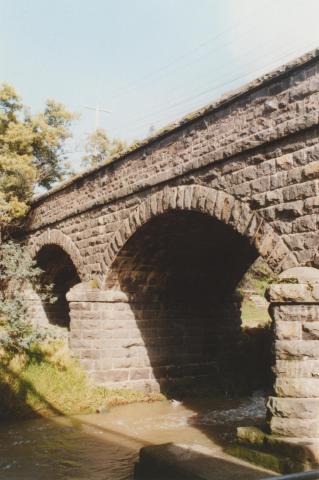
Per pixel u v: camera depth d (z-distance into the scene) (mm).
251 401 15938
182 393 16688
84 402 14141
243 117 10523
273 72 9781
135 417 13445
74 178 17422
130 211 14406
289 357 8172
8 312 14789
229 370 18562
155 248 15133
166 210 12742
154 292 16922
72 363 15273
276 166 9695
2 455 9898
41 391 13727
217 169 11148
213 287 18250
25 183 21766
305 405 7891
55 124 25125
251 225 10086
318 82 8977
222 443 10555
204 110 11438
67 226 18172
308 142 9117
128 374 16141
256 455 8016
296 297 8133
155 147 13344
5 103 22578
